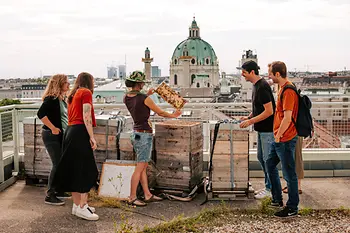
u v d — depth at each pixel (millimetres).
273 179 5832
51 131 6027
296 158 6387
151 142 6008
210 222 5332
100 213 5695
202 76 162625
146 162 6020
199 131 6586
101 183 6328
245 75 5973
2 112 7141
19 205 6016
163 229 5059
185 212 5762
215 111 7809
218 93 153125
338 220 5375
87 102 5379
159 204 6070
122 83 116688
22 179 7371
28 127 6930
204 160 7504
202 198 6375
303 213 5645
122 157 6570
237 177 6164
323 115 7664
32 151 6961
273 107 5852
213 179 6184
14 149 7383
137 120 5910
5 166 7176
